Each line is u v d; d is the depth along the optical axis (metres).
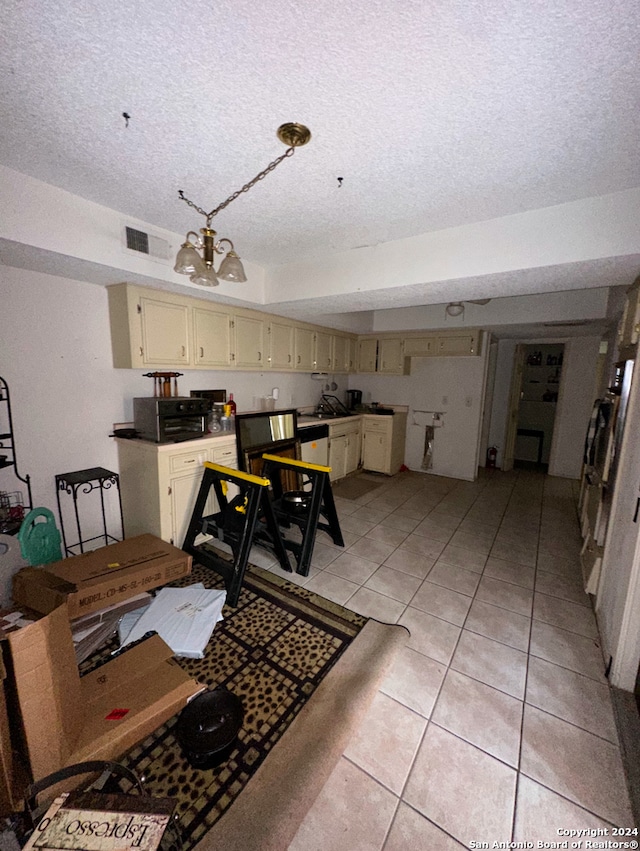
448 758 1.36
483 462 5.83
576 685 1.69
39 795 1.11
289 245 2.48
